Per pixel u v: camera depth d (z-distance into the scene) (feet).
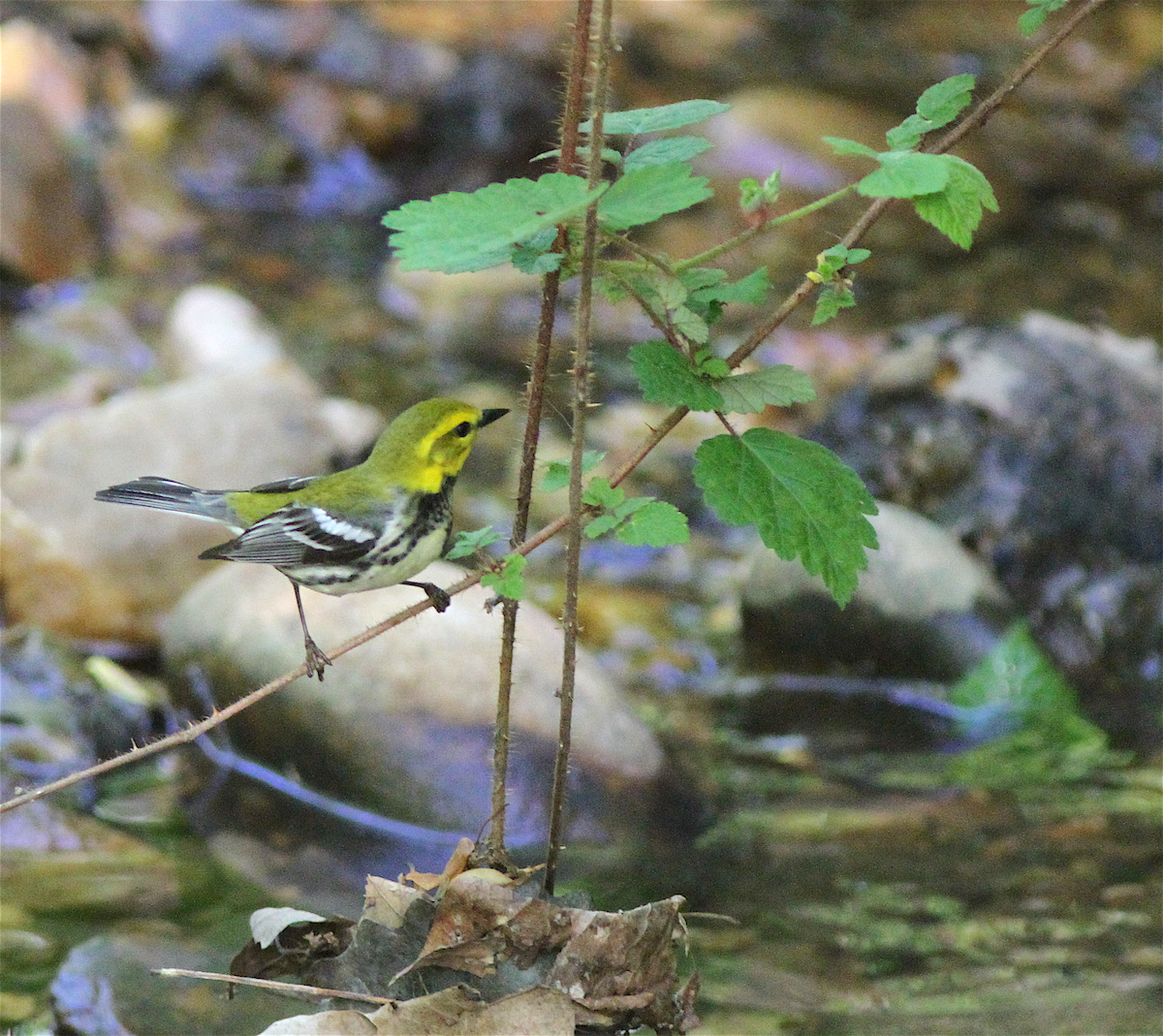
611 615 43.73
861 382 48.83
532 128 69.72
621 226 18.28
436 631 35.50
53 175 58.65
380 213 66.69
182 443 42.37
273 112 67.87
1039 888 31.04
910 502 45.91
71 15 65.92
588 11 19.52
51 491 41.22
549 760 34.06
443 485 25.38
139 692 38.63
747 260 62.03
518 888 22.52
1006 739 38.45
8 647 37.06
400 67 69.26
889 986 27.48
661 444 52.65
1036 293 61.62
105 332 54.90
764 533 19.43
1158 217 68.28
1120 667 42.32
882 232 66.39
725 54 79.36
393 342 57.47
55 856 31.65
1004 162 71.61
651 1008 22.35
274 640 35.91
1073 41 85.10
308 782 34.96
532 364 21.25
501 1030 21.50
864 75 78.43
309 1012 23.35
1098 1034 25.76
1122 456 45.29
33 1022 25.66
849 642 41.19
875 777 36.32
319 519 24.97
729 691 40.75
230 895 30.68
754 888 31.17
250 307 55.16
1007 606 41.39
